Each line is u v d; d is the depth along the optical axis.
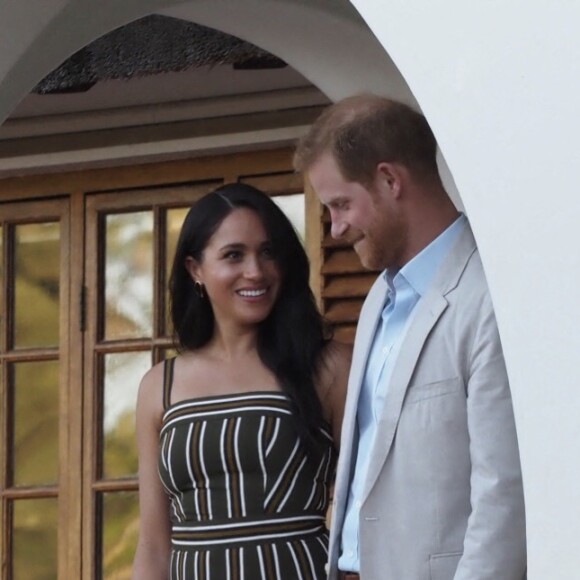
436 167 7.14
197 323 8.41
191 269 8.41
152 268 12.88
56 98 12.88
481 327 6.66
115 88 12.69
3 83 8.77
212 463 8.00
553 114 5.95
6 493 13.16
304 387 8.12
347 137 6.98
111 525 12.93
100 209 13.04
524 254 5.99
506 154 6.05
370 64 10.45
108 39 11.38
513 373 5.99
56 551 13.07
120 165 12.94
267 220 8.27
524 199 6.00
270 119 12.21
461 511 6.73
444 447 6.73
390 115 7.01
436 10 6.26
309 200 11.95
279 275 8.28
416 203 7.05
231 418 8.05
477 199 6.11
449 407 6.73
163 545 8.55
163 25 11.25
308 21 10.40
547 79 5.98
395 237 7.08
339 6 10.29
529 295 5.97
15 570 13.15
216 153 12.57
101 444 12.98
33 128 13.03
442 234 7.04
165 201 12.80
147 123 12.67
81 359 13.05
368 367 7.30
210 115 12.43
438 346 6.80
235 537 7.92
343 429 7.39
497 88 6.09
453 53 6.21
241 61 11.32
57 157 13.01
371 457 6.89
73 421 13.04
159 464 8.26
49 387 13.24
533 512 5.93
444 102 6.21
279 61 11.58
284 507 7.96
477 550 6.45
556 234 5.92
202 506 8.01
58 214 13.20
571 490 5.85
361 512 6.93
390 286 7.19
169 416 8.23
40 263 13.30
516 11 6.07
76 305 13.09
